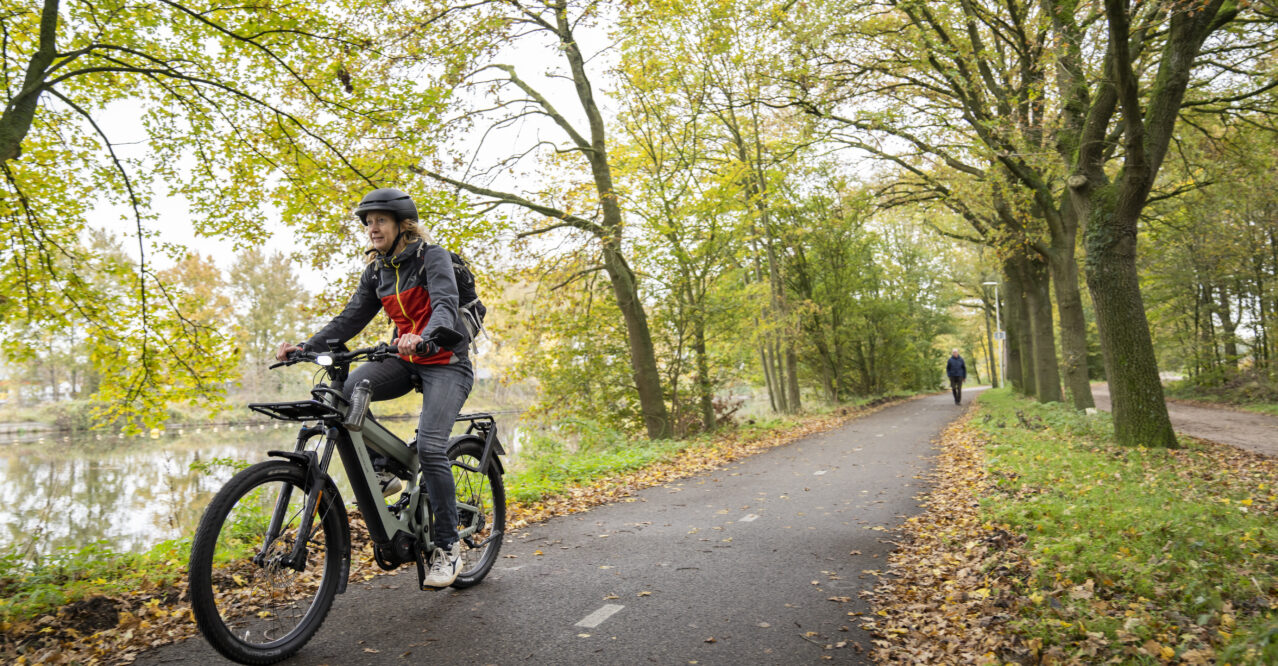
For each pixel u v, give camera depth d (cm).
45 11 675
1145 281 2819
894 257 3675
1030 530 504
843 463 1048
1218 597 338
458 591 389
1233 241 2391
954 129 1434
